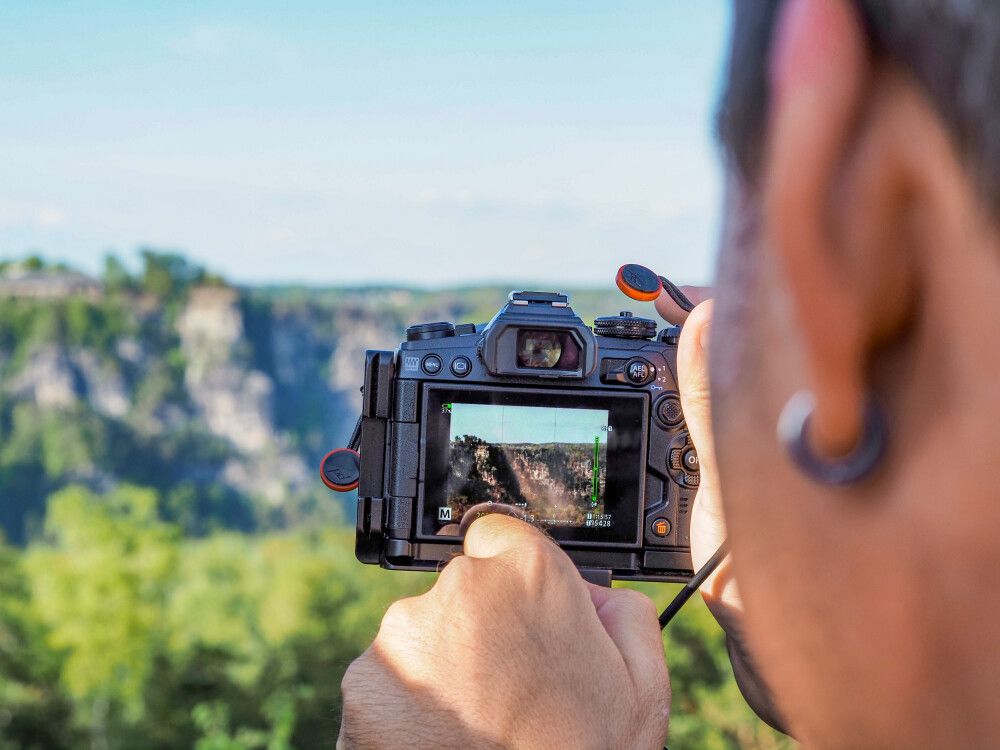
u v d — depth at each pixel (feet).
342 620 157.48
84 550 178.50
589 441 5.83
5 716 163.22
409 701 2.39
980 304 1.00
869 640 1.11
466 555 2.87
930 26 0.99
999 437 1.01
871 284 1.05
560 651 2.43
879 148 1.04
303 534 183.73
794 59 1.08
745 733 77.97
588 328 5.87
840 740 1.19
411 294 376.07
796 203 1.06
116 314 345.92
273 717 152.87
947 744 1.10
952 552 1.05
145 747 164.14
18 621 171.63
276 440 346.54
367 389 5.85
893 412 1.08
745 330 1.22
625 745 2.45
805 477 1.13
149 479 325.01
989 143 0.96
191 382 345.92
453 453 5.81
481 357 5.81
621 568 5.84
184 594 172.55
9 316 336.49
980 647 1.05
